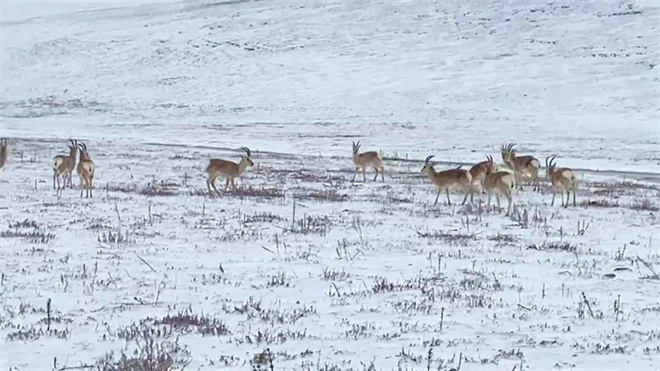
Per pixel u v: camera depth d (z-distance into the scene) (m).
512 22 99.75
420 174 36.38
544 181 33.19
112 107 85.06
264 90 85.75
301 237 17.95
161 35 113.62
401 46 96.81
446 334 10.02
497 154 49.31
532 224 20.88
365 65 91.19
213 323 10.26
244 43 104.88
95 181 30.91
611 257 16.03
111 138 62.06
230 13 123.44
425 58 91.12
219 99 84.50
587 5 101.44
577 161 45.72
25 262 14.39
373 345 9.45
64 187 27.72
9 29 126.19
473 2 110.75
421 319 10.80
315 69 91.75
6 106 88.62
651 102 68.75
